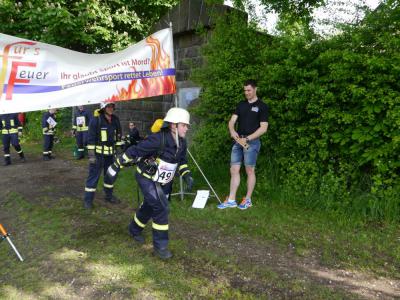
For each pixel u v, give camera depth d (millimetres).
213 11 7816
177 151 3943
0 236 4789
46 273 3828
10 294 3467
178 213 5465
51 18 11891
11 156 11195
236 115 5621
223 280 3613
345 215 5199
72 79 5332
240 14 7141
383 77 4914
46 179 7977
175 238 4578
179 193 6133
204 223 5098
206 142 6840
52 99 5152
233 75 6789
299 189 5836
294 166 5957
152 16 14711
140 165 4020
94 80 5555
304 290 3447
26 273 3855
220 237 4637
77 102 5410
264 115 5379
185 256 4102
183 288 3459
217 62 6891
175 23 9094
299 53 5855
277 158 6383
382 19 5293
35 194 6766
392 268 3854
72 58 5324
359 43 5410
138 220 4379
